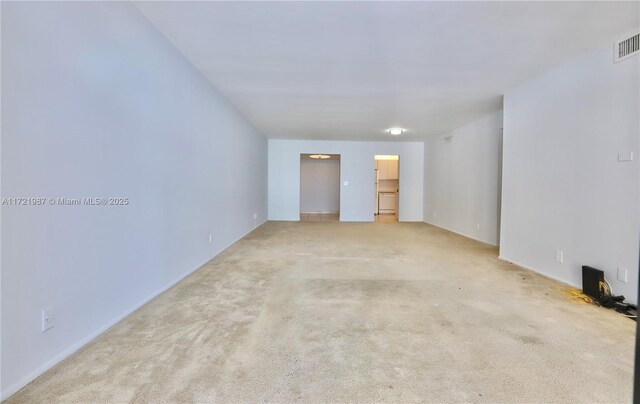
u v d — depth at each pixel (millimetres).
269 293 2818
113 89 2105
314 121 6035
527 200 3680
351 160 8758
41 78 1558
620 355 1828
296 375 1620
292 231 6637
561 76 3180
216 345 1903
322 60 3137
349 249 4789
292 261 4008
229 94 4332
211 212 4074
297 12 2273
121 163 2211
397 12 2254
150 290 2629
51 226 1639
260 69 3402
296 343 1943
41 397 1419
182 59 3096
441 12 2250
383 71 3406
